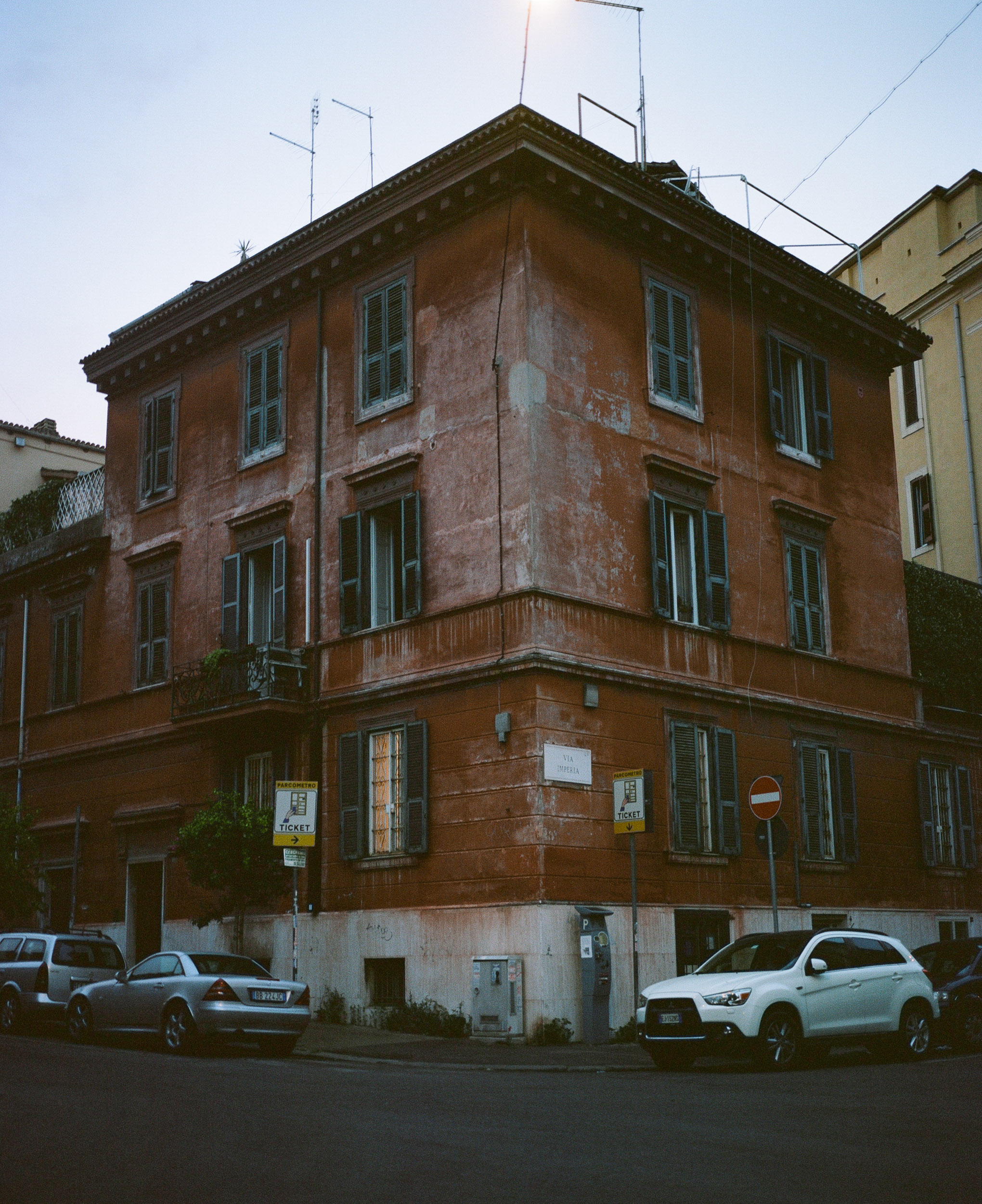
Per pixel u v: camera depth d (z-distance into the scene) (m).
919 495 37.78
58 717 29.56
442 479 22.09
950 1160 8.88
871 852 25.72
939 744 28.11
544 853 19.42
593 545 21.47
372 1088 12.62
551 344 21.52
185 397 27.94
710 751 22.75
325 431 24.47
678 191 23.52
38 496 33.78
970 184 37.28
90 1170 8.23
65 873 28.56
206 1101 11.27
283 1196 7.52
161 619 27.34
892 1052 16.56
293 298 25.64
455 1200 7.45
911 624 28.70
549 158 21.64
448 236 22.86
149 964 17.70
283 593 24.52
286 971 22.89
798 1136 9.83
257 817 21.75
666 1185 7.94
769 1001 14.95
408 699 21.84
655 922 20.94
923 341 29.61
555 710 20.12
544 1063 16.41
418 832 21.06
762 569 24.80
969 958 18.42
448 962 20.27
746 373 25.47
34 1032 20.25
